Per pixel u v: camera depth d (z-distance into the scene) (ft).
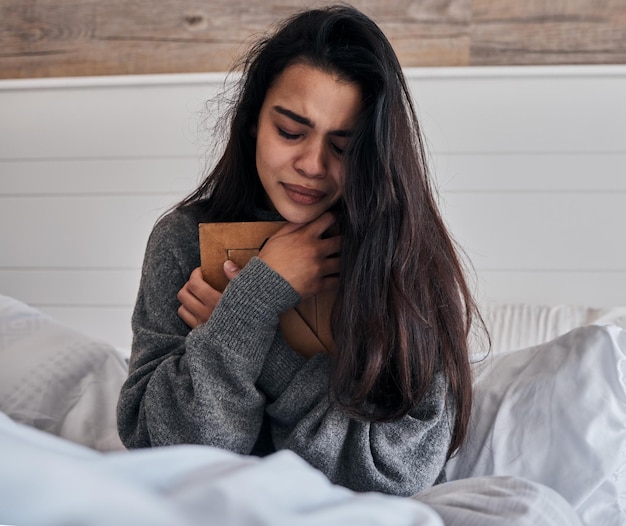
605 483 3.62
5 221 7.06
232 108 4.50
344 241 3.63
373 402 3.68
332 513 1.15
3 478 0.90
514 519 2.51
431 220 3.85
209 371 3.47
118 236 6.96
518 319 5.59
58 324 4.91
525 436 3.76
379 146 3.51
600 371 3.73
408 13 6.68
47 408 4.50
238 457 1.36
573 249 6.61
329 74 3.48
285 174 3.59
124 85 6.81
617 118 6.51
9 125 6.97
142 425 3.59
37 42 6.99
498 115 6.57
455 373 3.78
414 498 3.01
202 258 3.80
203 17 6.82
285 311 3.70
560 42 6.59
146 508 0.92
